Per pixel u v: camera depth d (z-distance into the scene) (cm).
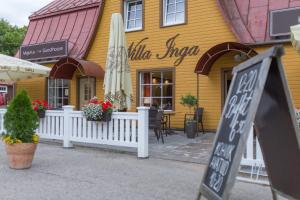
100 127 927
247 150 661
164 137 1216
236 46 1182
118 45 1088
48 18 1931
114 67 1077
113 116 905
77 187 588
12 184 602
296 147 354
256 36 1252
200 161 805
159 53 1464
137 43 1521
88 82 1681
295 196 378
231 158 333
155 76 1487
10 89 2348
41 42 1862
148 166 765
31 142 726
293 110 344
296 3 1232
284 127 361
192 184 618
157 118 1098
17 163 714
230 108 383
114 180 639
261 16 1279
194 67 1377
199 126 1348
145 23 1504
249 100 336
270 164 407
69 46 1714
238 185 627
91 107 910
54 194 546
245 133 321
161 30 1462
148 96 1502
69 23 1812
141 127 853
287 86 339
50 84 1838
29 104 728
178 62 1415
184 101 1298
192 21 1389
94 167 746
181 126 1395
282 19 1173
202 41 1362
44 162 793
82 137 961
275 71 345
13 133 710
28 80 1902
